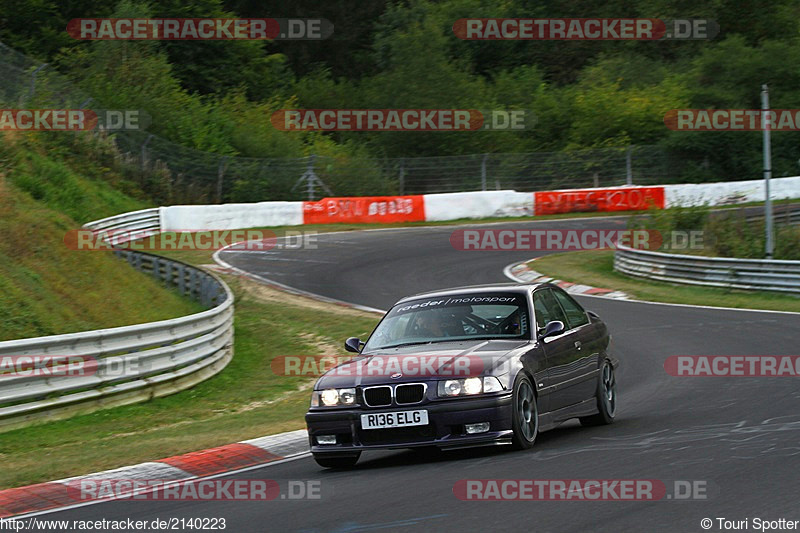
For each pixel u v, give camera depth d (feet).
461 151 515.09
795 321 174.09
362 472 76.38
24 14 501.56
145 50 479.00
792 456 68.69
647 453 73.41
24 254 174.81
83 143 362.12
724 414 92.84
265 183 416.46
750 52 579.89
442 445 74.18
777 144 510.58
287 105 545.03
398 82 542.57
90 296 176.86
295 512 61.82
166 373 139.44
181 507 67.26
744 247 268.82
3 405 112.68
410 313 89.04
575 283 252.62
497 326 85.30
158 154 404.57
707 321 182.19
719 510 54.34
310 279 258.37
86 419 119.85
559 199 414.62
